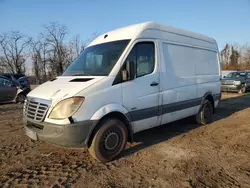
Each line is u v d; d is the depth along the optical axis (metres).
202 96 6.61
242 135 5.79
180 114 5.78
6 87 11.77
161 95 5.06
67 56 45.75
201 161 4.22
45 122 3.81
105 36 5.21
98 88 3.94
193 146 5.04
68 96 3.73
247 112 8.81
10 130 6.50
